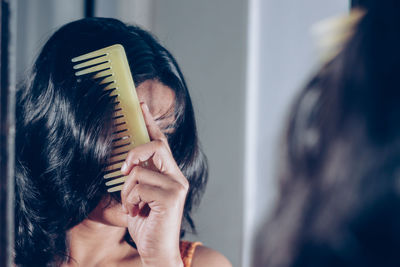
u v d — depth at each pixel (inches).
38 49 47.8
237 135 58.6
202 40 61.6
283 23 50.3
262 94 53.9
